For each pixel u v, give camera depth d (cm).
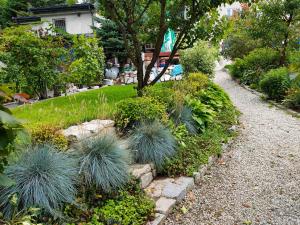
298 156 569
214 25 798
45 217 301
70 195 329
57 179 321
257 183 464
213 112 694
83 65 1154
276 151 600
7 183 181
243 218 372
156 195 402
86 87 1410
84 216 326
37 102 827
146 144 462
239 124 806
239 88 1496
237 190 443
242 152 600
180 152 502
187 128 595
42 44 949
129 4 706
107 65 1983
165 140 480
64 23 1928
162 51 2066
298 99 938
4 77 818
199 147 555
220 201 412
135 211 349
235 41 1911
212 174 496
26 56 908
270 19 1343
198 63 1310
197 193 433
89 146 381
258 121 843
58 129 420
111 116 546
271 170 511
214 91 898
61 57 1068
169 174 461
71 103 763
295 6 1267
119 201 360
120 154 393
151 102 545
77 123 509
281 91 1075
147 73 750
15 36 869
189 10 753
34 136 378
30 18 1482
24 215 283
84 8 1877
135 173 415
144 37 801
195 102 660
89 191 356
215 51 1364
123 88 1150
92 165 363
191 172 464
